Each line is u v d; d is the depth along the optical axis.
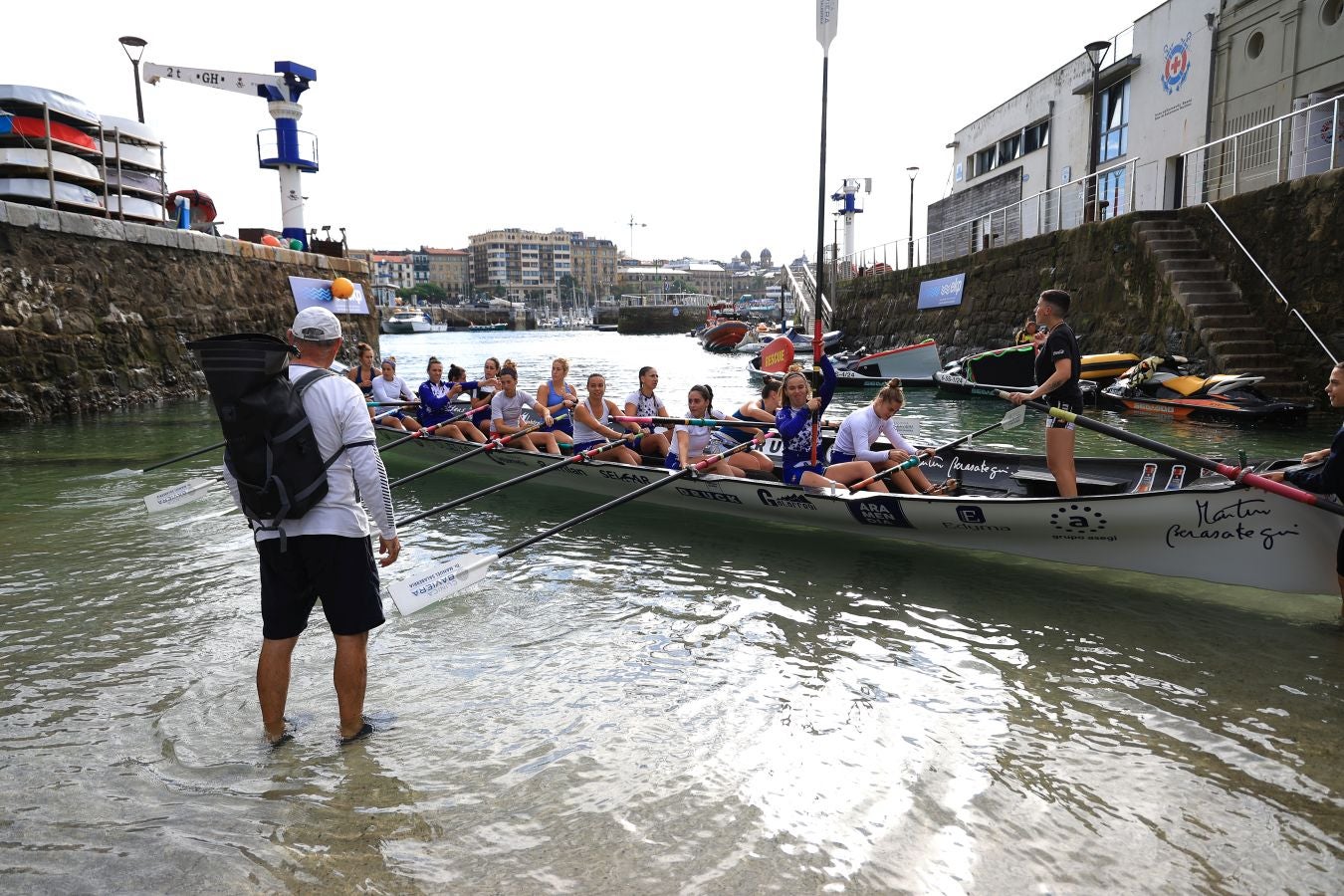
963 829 3.01
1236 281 14.73
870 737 3.70
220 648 4.73
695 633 4.97
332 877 2.75
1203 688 4.13
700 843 2.94
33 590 5.75
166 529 7.44
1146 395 14.44
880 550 6.67
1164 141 20.78
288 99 24.06
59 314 15.61
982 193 31.97
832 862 2.83
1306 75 16.25
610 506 6.31
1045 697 4.07
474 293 180.25
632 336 91.44
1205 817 3.06
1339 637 4.75
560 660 4.58
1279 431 12.01
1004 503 5.81
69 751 3.60
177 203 21.73
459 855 2.87
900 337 29.23
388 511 3.56
